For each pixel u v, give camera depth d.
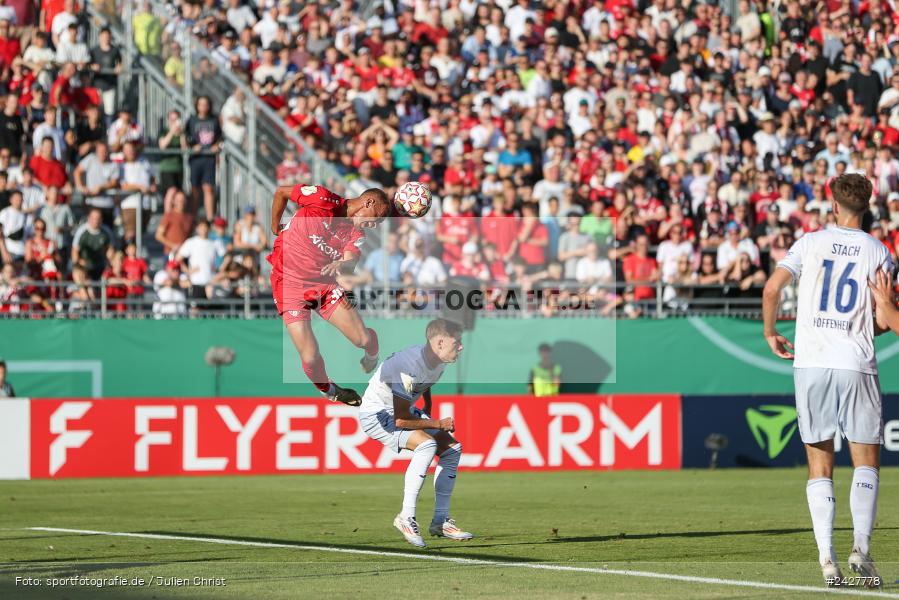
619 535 32.31
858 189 23.25
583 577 24.31
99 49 68.06
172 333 57.84
